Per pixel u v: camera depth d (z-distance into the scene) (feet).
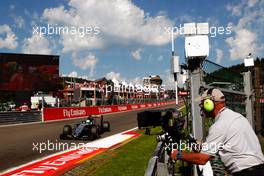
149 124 18.30
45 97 143.64
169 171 17.11
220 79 23.40
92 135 47.60
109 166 27.53
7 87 111.04
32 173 25.71
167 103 266.36
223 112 11.25
